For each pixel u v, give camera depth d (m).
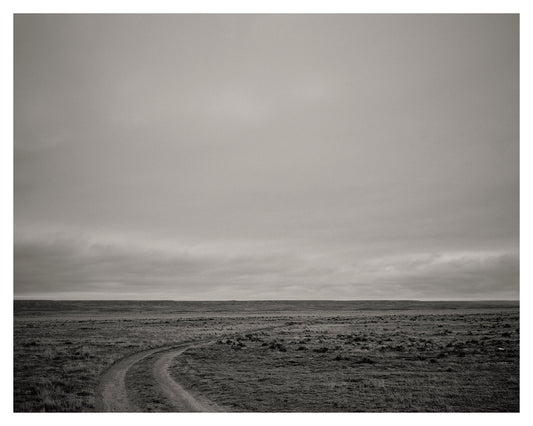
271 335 53.12
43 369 28.47
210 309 178.12
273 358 33.31
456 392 23.33
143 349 39.97
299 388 23.86
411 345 38.84
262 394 22.88
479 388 24.06
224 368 29.41
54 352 35.41
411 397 22.38
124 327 67.44
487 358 31.61
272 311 163.12
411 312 135.00
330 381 25.28
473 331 51.69
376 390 23.52
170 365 30.77
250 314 135.75
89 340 45.41
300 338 48.03
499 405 21.72
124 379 26.31
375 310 167.00
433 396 22.66
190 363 31.55
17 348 38.16
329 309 182.75
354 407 20.94
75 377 26.33
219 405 21.22
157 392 23.38
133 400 22.06
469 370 27.84
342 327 65.44
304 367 29.42
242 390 23.61
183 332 58.09
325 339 46.38
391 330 56.25
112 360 32.00
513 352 33.84
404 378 25.91
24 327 65.31
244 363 31.25
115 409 20.75
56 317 108.06
